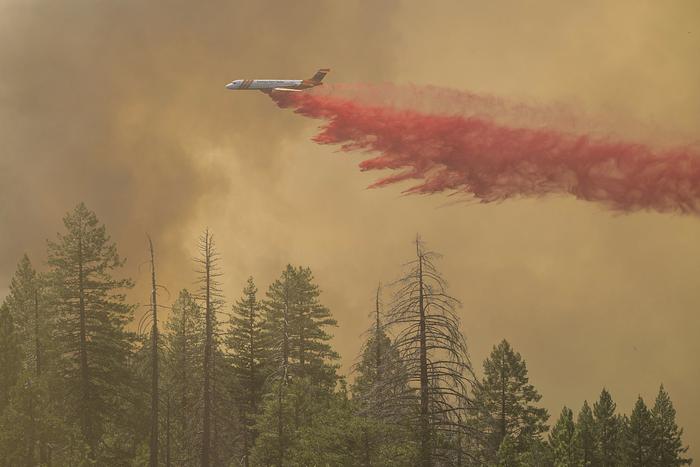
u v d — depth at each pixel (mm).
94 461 121438
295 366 139125
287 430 115875
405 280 88500
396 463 88312
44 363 141250
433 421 88062
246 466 131750
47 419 114750
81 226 138125
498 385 139500
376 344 106000
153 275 122875
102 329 136250
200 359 138375
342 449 91438
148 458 130000
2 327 134625
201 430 134375
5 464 111250
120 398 138625
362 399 93062
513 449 124625
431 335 87188
